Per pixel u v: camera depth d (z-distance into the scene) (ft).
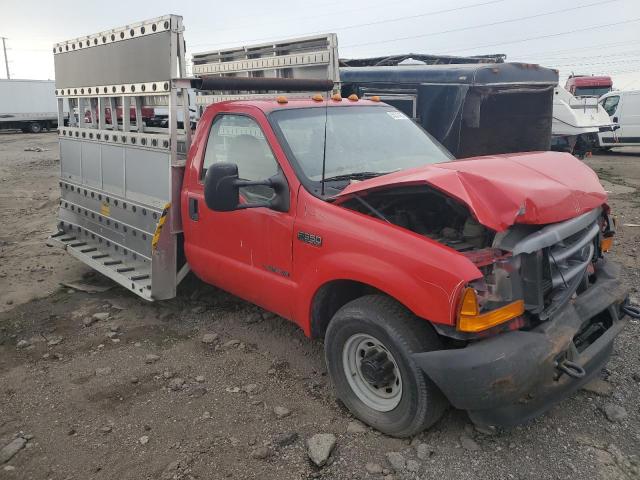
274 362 14.01
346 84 32.55
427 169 10.63
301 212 12.00
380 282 10.23
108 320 17.10
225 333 15.76
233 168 11.51
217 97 21.70
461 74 28.09
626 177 46.57
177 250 16.24
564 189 10.33
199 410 12.03
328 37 18.38
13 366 14.33
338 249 11.10
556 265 10.41
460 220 11.73
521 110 31.50
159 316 17.13
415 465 9.98
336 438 10.88
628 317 12.12
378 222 10.66
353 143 13.84
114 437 11.21
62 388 13.15
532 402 9.95
